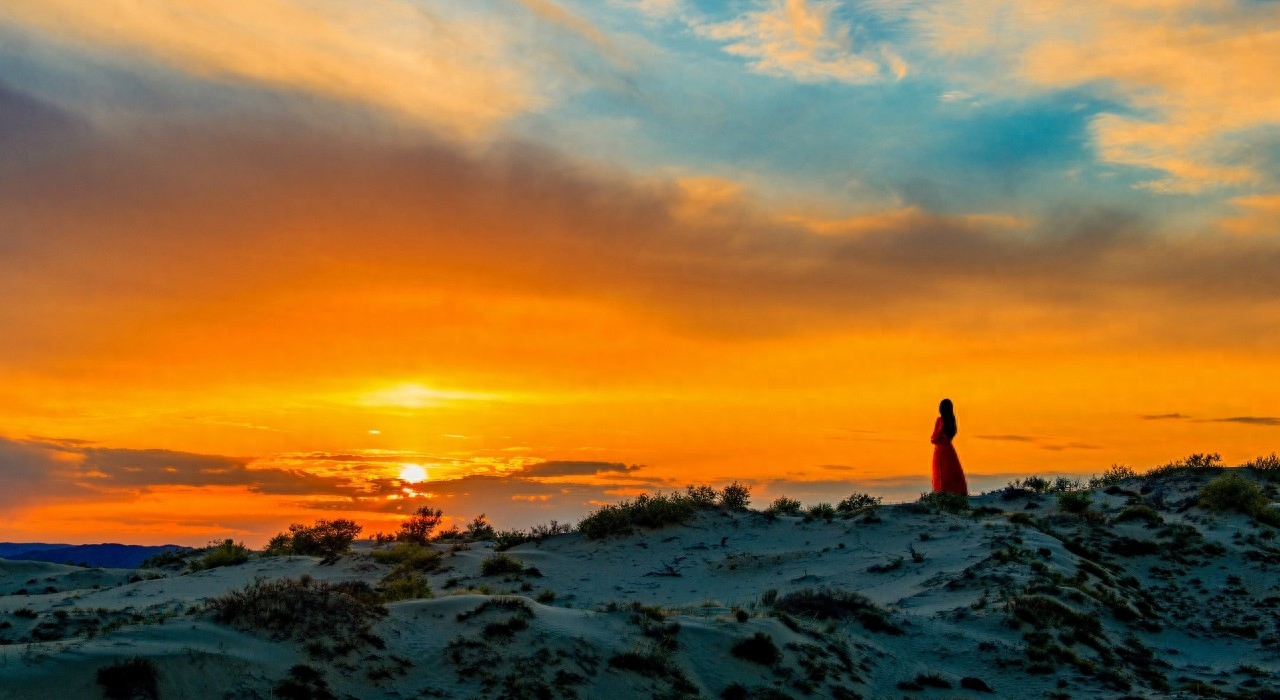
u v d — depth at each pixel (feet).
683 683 73.56
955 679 82.12
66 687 55.98
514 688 68.33
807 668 79.36
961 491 172.04
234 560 154.61
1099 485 186.29
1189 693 79.92
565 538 149.79
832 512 157.38
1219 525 146.00
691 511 155.33
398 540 160.66
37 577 170.60
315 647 68.13
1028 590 102.12
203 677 61.00
